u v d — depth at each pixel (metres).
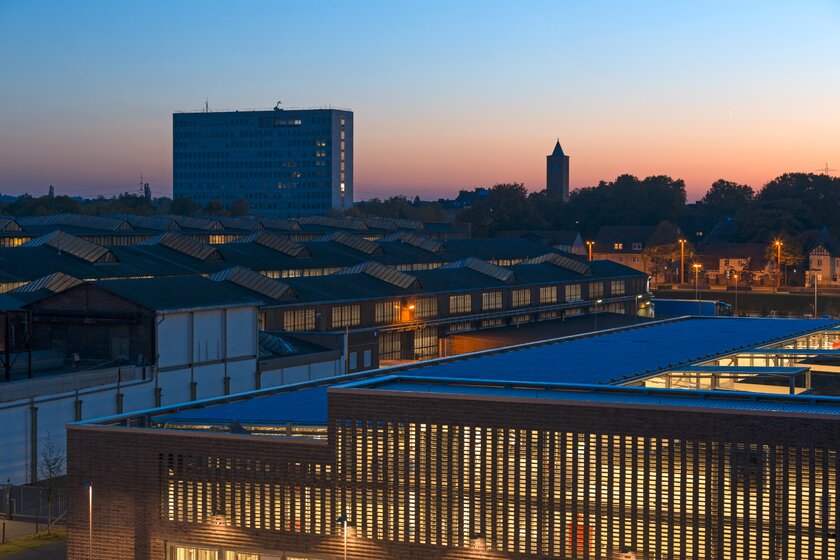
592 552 41.00
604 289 166.25
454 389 47.72
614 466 40.66
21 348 85.44
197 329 90.50
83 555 47.53
